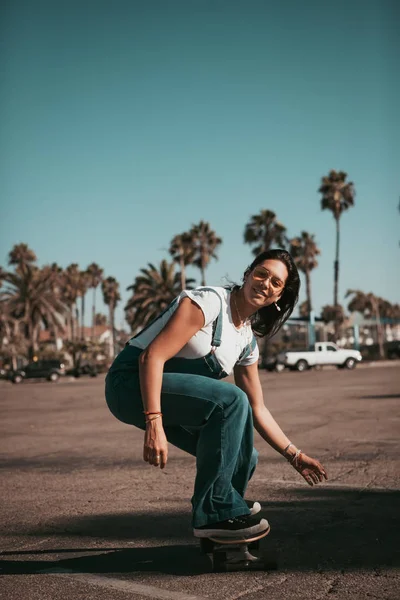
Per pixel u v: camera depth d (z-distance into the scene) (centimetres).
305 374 3197
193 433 283
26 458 676
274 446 303
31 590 251
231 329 276
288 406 1278
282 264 277
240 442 268
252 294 274
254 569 272
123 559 292
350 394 1588
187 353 274
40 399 1917
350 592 243
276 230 5025
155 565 281
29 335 4916
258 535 263
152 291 5478
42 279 4956
